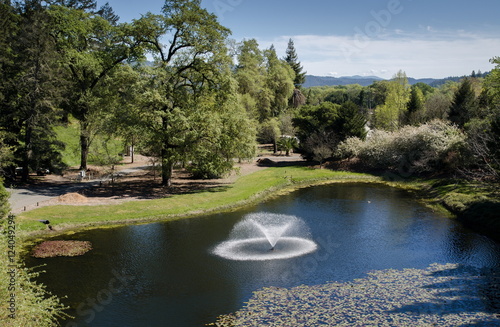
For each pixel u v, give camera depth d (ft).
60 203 92.07
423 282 51.37
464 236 72.33
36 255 61.98
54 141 127.44
